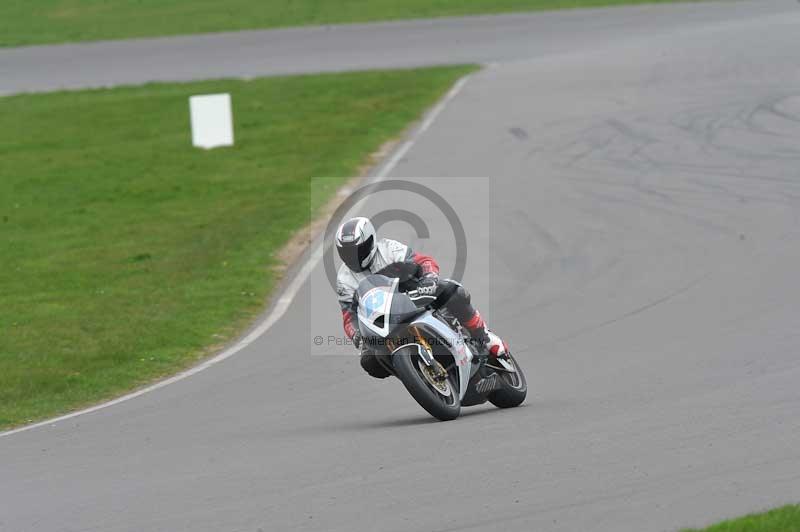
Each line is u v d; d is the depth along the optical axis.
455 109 94.69
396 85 110.25
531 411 30.66
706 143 74.50
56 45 148.00
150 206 78.62
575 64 110.38
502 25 141.88
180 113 109.00
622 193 64.12
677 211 59.22
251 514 22.42
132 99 116.19
